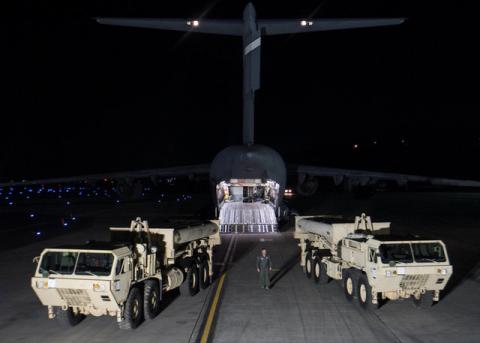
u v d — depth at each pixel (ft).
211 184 109.60
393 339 40.22
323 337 40.73
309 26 78.54
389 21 73.05
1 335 41.88
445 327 43.34
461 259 76.48
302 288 58.18
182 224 57.82
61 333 42.27
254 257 78.59
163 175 131.44
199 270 56.70
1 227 118.21
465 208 158.40
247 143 101.35
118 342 39.78
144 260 44.83
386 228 57.11
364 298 48.06
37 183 131.13
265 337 40.78
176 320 45.70
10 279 63.98
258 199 111.04
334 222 61.77
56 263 41.65
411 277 45.19
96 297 39.96
